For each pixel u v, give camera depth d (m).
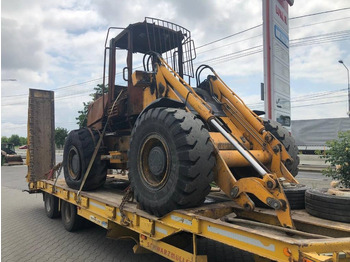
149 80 4.30
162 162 3.25
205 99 4.37
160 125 3.27
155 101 3.52
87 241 5.17
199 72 4.79
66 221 5.83
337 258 1.95
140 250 3.67
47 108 7.78
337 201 2.63
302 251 1.98
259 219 3.15
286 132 4.25
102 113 5.67
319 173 15.73
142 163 3.58
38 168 7.59
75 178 5.48
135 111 4.76
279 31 8.46
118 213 3.87
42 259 4.40
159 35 4.99
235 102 4.20
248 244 2.34
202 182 3.02
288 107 9.06
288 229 2.53
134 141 3.68
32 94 7.55
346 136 4.75
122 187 5.89
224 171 3.13
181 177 3.00
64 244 5.04
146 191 3.41
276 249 2.14
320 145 22.98
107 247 4.84
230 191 3.07
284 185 3.28
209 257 4.11
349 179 4.58
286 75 8.95
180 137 3.03
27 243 5.13
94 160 5.25
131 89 4.89
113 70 5.46
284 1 8.95
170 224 3.08
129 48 4.95
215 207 3.21
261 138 3.83
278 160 3.66
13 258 4.47
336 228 2.46
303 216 2.84
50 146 7.79
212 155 3.12
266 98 8.09
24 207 8.27
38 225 6.29
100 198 4.47
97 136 5.47
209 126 3.91
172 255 3.03
